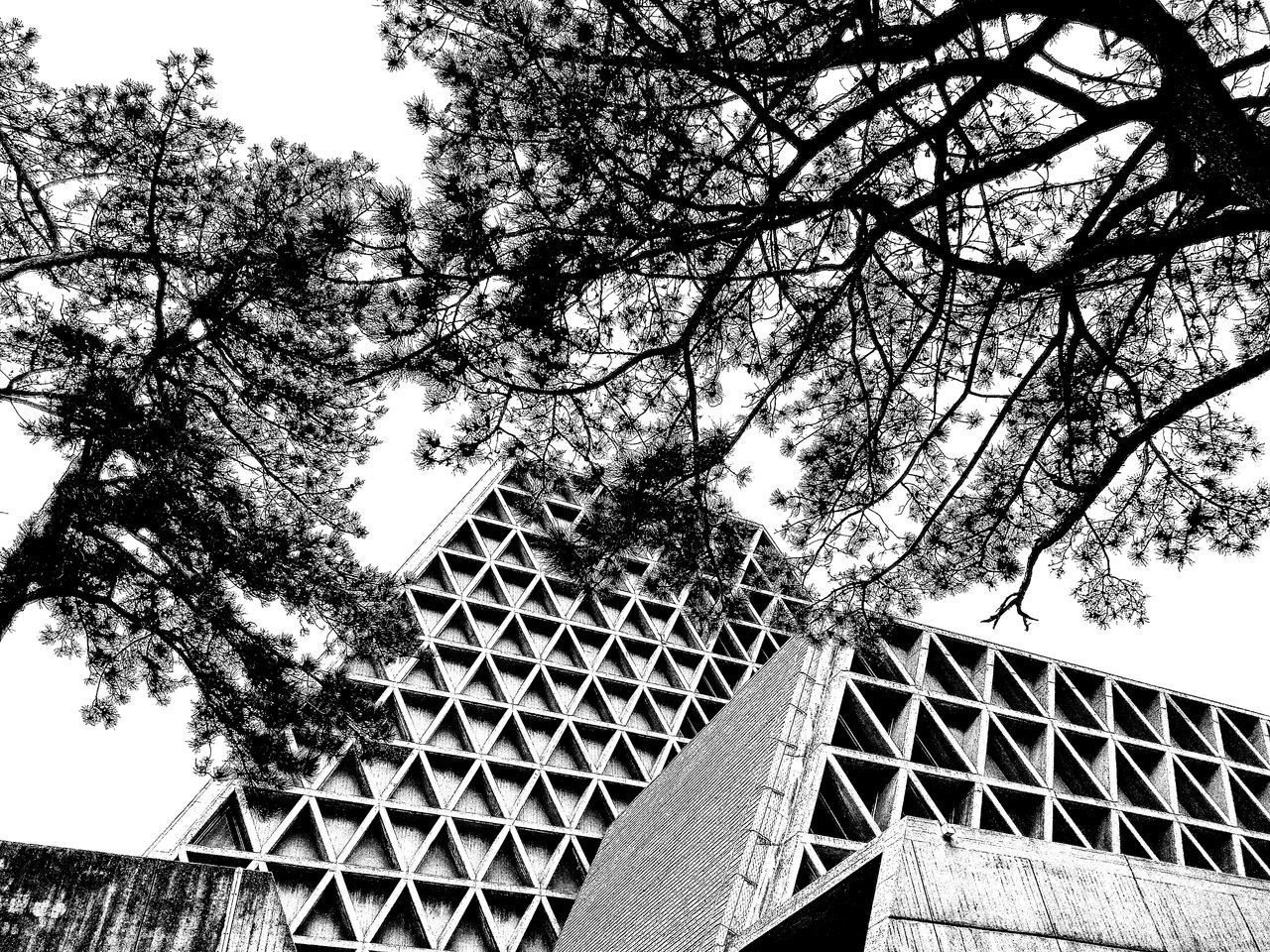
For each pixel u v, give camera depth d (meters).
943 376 9.98
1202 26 7.63
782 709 27.52
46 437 11.13
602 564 9.02
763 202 7.78
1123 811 33.34
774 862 21.89
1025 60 6.68
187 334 11.20
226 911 9.71
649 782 44.47
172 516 11.44
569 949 31.27
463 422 8.74
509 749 46.69
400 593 13.84
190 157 11.51
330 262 8.90
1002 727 32.50
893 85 6.88
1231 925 11.85
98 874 9.48
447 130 7.54
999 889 11.45
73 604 11.74
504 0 7.26
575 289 7.85
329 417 12.07
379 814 39.72
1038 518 10.18
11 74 10.92
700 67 7.16
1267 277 9.21
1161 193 7.63
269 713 12.23
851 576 9.70
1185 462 9.69
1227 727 43.41
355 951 34.53
